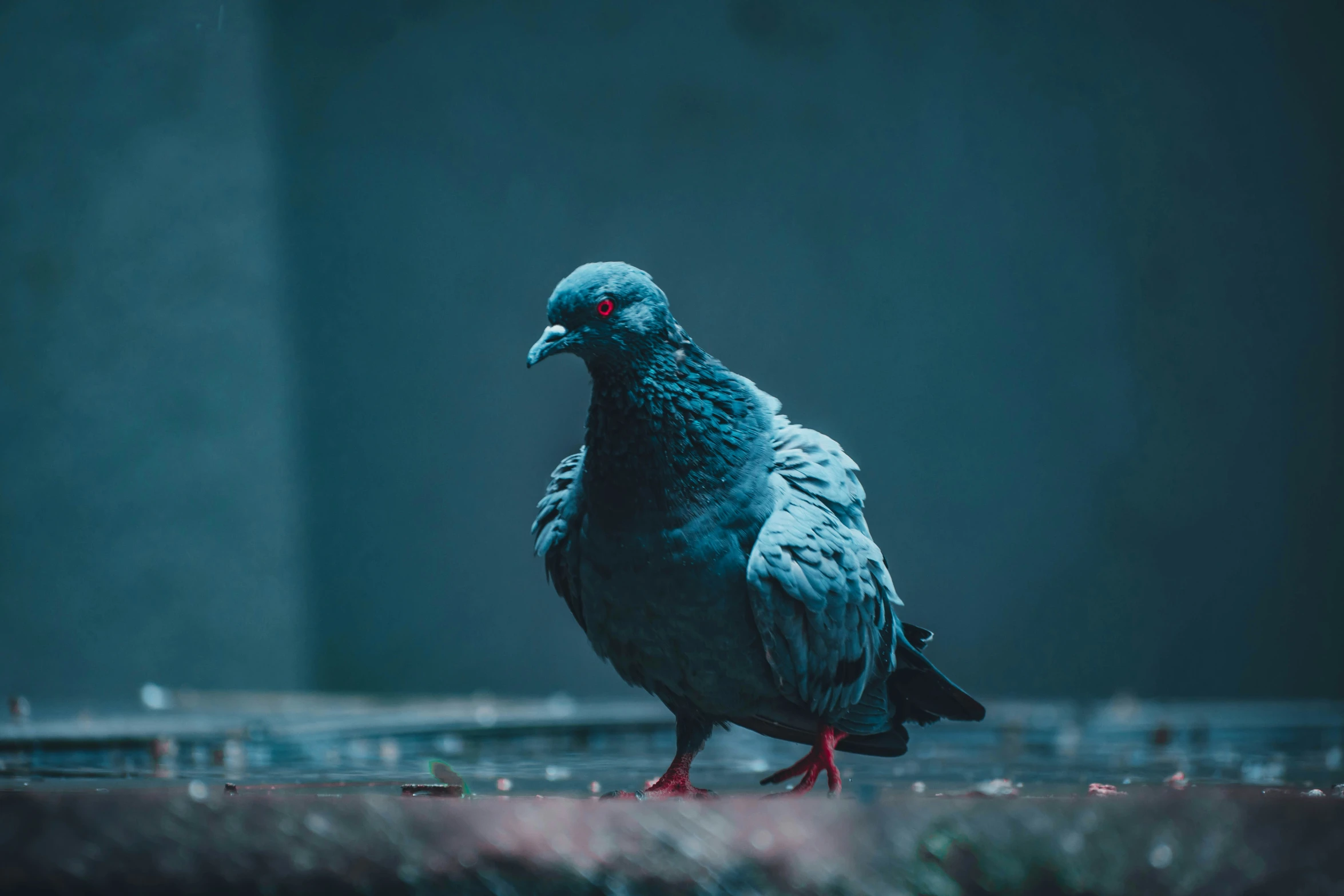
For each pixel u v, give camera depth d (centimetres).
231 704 876
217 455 1198
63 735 459
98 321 1197
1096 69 1279
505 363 1235
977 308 1272
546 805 174
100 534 1183
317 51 1230
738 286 1252
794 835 173
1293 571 1272
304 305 1220
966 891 172
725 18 1266
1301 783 317
